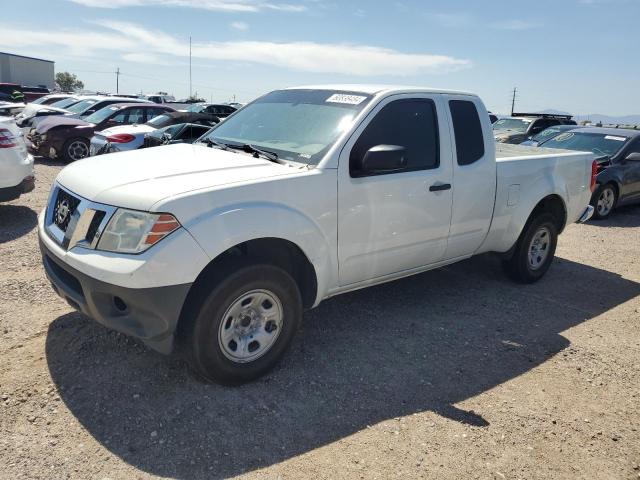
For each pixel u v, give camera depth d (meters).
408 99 4.30
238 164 3.66
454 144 4.56
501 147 6.57
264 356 3.54
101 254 3.09
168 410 3.18
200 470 2.73
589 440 3.19
